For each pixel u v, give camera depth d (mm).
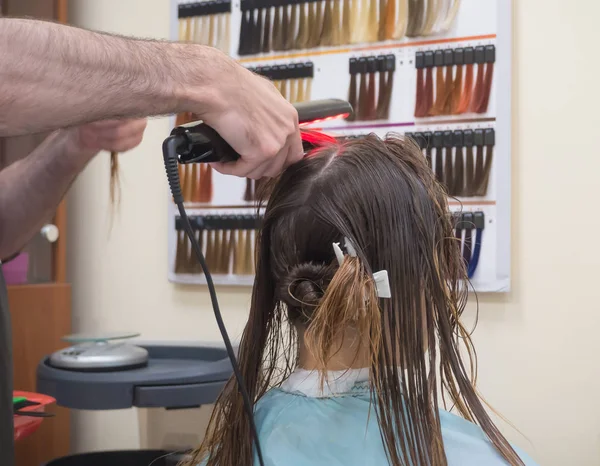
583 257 1302
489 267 1329
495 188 1328
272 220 705
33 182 992
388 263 641
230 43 1545
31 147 1450
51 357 1185
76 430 1704
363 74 1424
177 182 601
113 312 1698
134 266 1679
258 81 630
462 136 1348
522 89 1339
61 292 1559
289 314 716
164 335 1641
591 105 1296
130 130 894
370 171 661
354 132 1425
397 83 1399
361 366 677
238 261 1536
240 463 677
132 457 1205
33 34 561
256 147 623
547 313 1322
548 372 1321
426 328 660
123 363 1139
